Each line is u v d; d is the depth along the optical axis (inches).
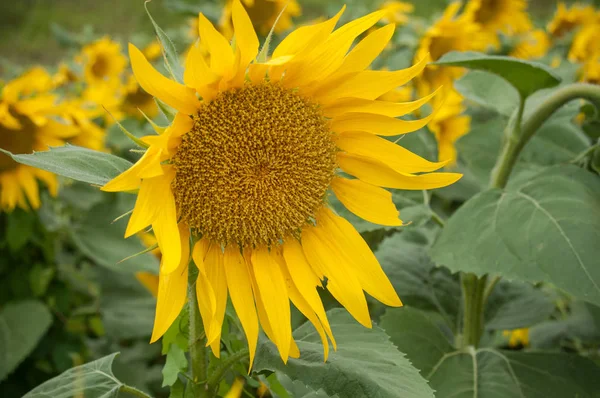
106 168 36.4
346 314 40.0
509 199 42.9
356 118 39.4
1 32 200.2
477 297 45.8
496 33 81.1
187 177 37.8
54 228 59.9
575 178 42.9
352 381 36.3
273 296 38.4
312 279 39.2
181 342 38.9
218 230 38.2
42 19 205.8
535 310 49.2
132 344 69.0
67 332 60.2
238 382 42.8
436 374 43.8
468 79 49.6
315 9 163.9
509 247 41.3
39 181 59.6
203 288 37.0
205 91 37.3
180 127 37.1
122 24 196.9
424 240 54.9
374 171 39.8
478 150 53.7
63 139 59.0
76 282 63.5
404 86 68.4
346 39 37.7
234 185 38.1
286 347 37.2
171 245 35.6
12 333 55.6
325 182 39.4
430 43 69.1
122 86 82.7
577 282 39.8
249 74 37.9
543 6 150.3
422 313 46.0
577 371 43.6
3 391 57.7
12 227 57.1
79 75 83.4
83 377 38.3
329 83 38.8
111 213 60.8
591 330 53.2
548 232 41.0
